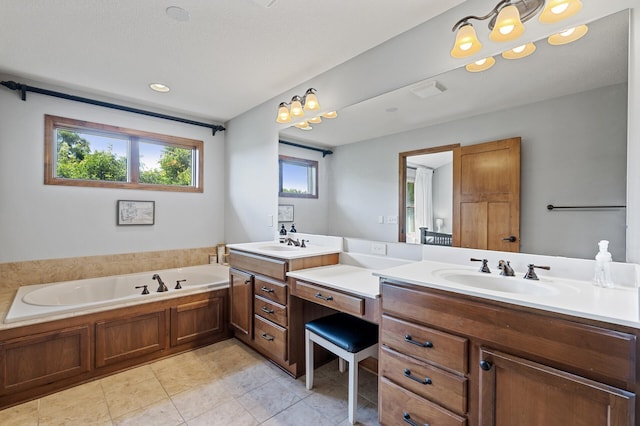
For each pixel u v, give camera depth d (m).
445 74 1.83
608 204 1.33
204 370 2.33
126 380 2.18
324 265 2.43
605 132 1.33
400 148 2.12
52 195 2.85
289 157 2.99
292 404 1.92
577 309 1.01
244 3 1.70
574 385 1.01
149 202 3.42
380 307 1.62
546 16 1.40
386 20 1.88
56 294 2.64
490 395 1.20
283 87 2.88
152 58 2.32
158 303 2.49
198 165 3.79
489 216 1.70
